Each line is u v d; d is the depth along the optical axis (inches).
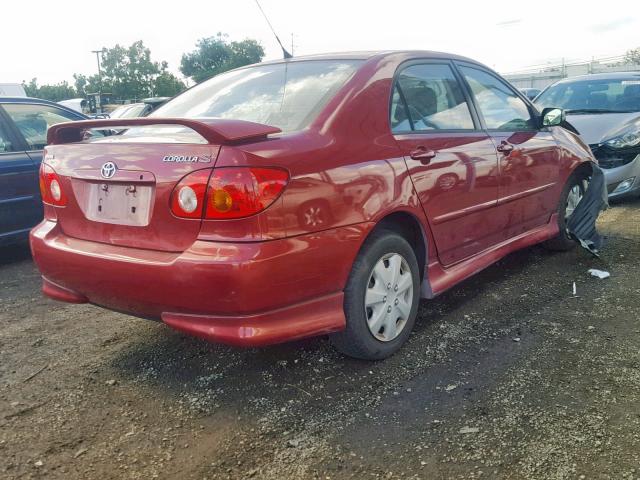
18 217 214.5
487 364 121.9
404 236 132.5
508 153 159.0
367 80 124.3
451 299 160.4
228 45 2699.3
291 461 93.0
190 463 93.3
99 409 109.9
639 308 148.3
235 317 99.0
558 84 334.6
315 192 103.8
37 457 95.3
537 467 88.7
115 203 109.3
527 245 176.1
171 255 101.5
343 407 107.7
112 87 3031.5
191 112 133.1
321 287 107.6
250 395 113.3
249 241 95.8
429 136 134.4
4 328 150.9
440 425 100.7
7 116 218.4
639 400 105.7
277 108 121.3
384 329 123.9
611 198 271.0
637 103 293.6
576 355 124.3
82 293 117.9
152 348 135.8
